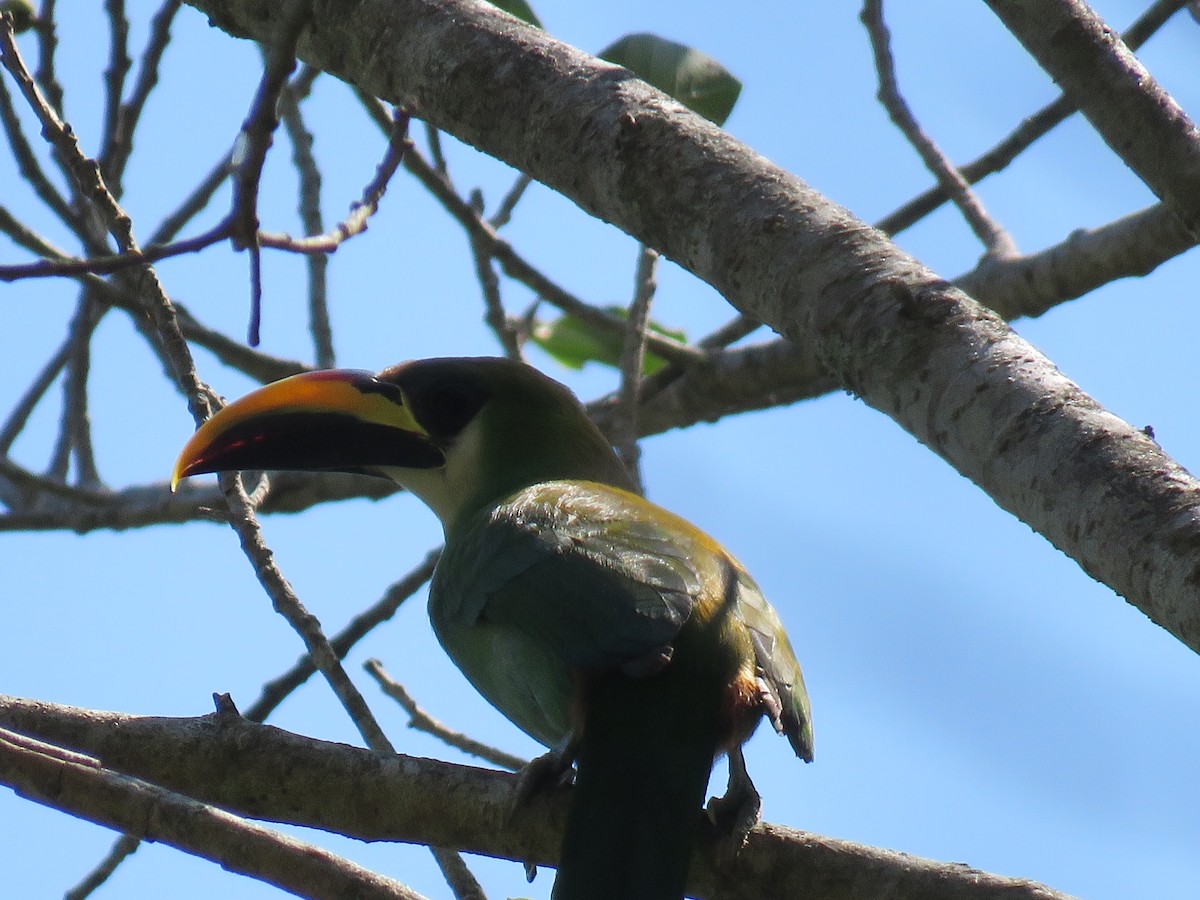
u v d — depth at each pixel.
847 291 8.13
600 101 9.42
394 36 10.24
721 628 10.10
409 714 12.32
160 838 9.28
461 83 9.90
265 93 8.52
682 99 12.85
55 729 9.50
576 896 8.83
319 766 9.27
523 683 10.70
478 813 9.23
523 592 10.64
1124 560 6.64
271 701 12.55
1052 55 8.60
